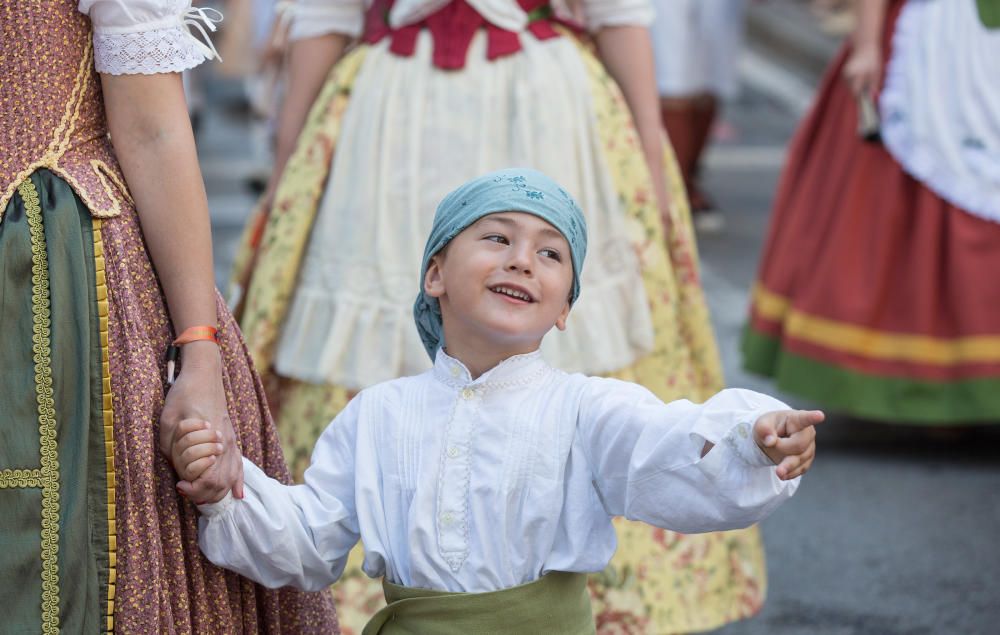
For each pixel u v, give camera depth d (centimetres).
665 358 568
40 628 368
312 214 557
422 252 544
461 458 388
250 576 391
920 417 833
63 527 369
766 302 881
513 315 383
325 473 403
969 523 761
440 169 545
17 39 377
